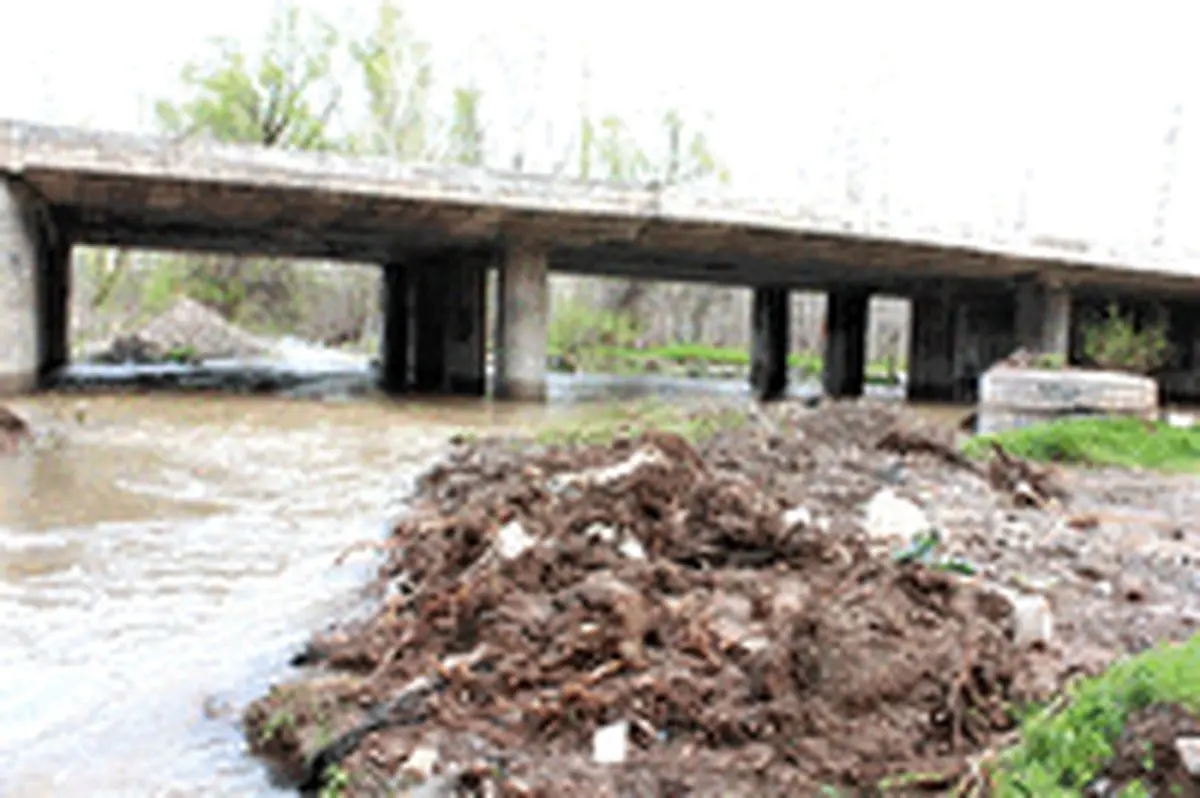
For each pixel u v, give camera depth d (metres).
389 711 4.43
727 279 34.00
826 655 4.39
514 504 7.71
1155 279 27.78
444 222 21.06
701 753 3.96
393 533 8.12
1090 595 6.32
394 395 23.83
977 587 5.68
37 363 20.59
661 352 47.75
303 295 54.62
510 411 20.08
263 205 19.48
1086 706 3.72
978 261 25.48
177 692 4.91
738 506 7.16
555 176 19.61
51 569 6.95
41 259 21.47
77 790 3.94
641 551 6.47
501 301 23.19
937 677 4.36
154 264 46.56
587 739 4.12
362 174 18.16
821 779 3.72
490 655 4.92
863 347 34.62
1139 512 9.96
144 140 16.86
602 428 14.96
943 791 3.62
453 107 47.53
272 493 10.04
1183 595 6.48
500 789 3.68
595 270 31.73
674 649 4.86
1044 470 11.66
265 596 6.50
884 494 8.41
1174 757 3.28
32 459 11.51
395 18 44.03
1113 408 17.52
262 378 28.31
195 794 3.94
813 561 6.39
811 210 21.80
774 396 30.05
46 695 4.83
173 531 8.22
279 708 4.49
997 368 19.66
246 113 34.47
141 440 13.58
